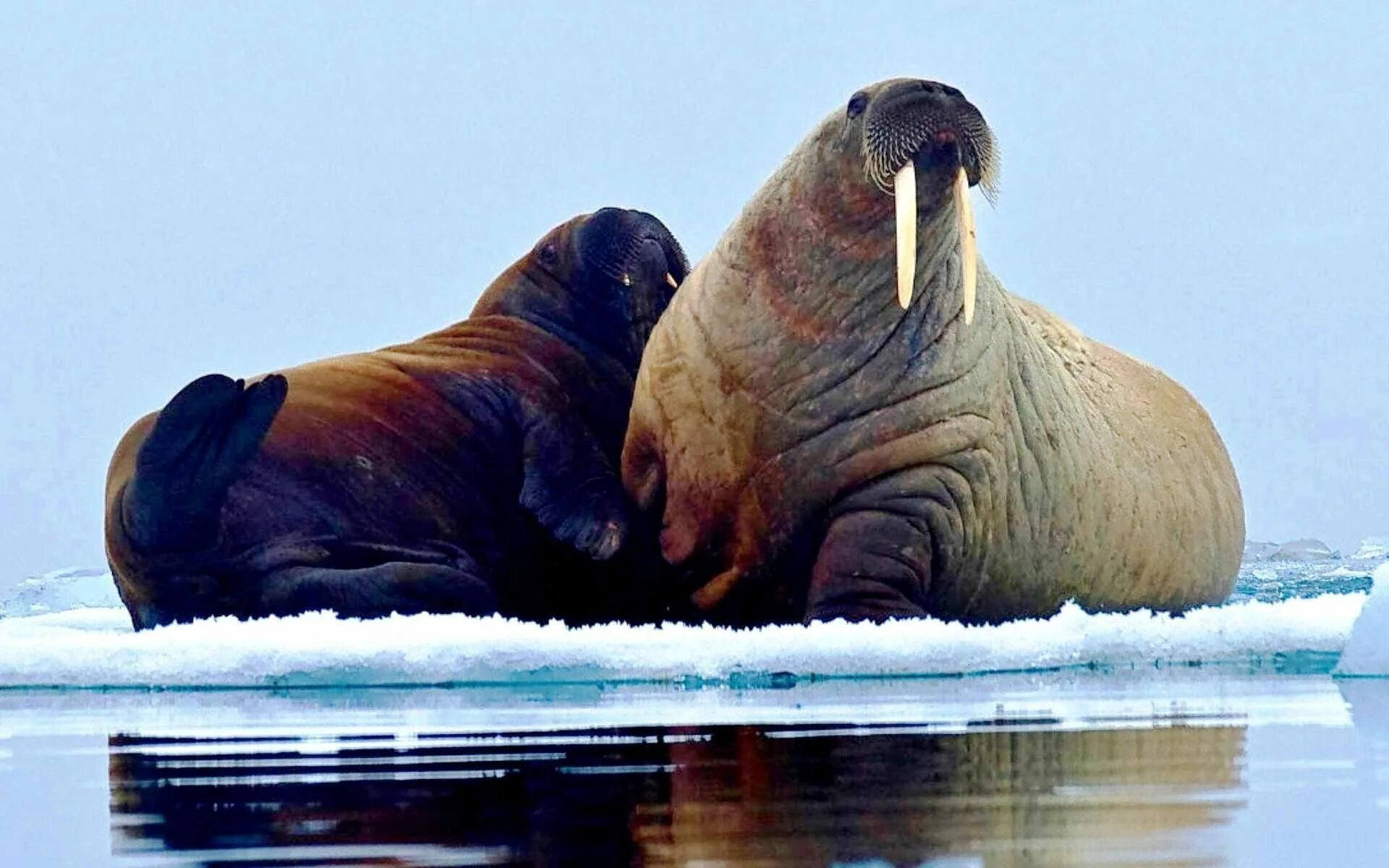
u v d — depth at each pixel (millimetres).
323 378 21016
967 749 10594
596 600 20750
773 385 18844
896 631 15938
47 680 15969
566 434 21359
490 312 22734
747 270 19031
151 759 10898
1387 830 7906
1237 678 15852
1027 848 7547
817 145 18578
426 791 9273
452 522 20641
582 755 10516
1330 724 11789
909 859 7348
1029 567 19859
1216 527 23359
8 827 8594
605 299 22547
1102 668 16578
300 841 8023
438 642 15438
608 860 7426
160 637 16203
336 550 19859
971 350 19031
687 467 19484
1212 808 8516
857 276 18547
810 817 8359
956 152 17734
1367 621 15797
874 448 18656
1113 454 21172
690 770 9867
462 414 21219
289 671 15469
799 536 19047
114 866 7625
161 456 18891
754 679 15281
